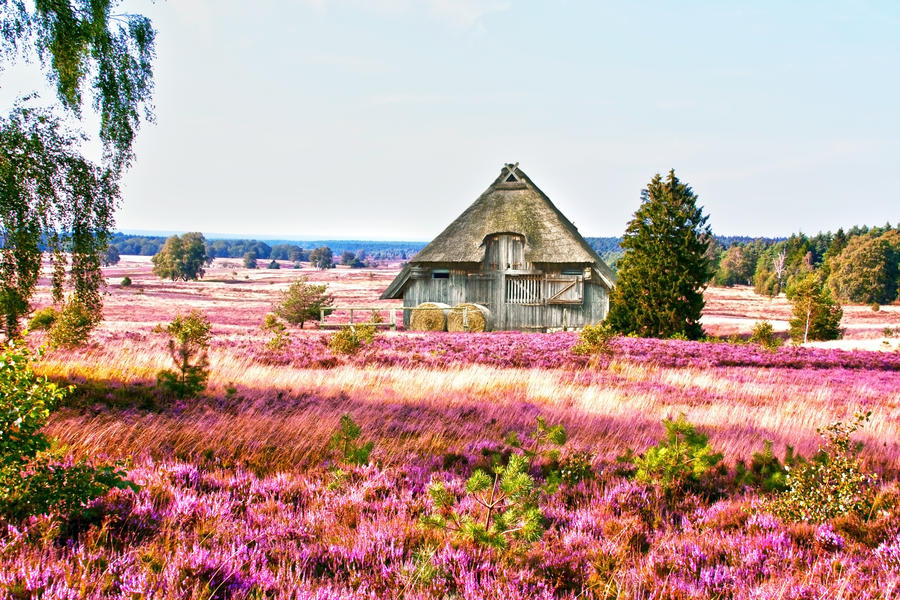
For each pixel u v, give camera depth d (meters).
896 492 7.02
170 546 4.89
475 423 11.23
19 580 3.92
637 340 28.94
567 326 40.06
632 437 10.56
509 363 21.14
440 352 22.64
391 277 189.62
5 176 12.81
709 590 4.61
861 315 90.62
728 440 10.52
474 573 4.73
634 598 4.43
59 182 14.15
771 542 5.52
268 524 5.73
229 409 11.00
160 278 159.00
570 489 7.31
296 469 7.71
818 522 6.15
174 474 6.87
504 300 40.47
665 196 35.97
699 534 5.91
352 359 20.00
